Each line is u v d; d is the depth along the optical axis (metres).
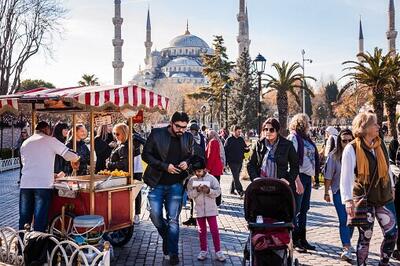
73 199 7.38
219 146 13.10
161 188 7.44
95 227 6.78
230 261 7.62
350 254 7.52
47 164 7.34
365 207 6.08
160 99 8.30
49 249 6.55
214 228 7.68
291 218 6.07
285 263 5.55
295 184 7.38
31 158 7.34
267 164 7.21
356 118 6.23
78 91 7.07
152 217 7.43
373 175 6.08
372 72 30.23
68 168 9.27
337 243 8.78
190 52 168.50
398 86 31.73
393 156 8.19
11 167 28.19
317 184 12.21
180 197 7.46
